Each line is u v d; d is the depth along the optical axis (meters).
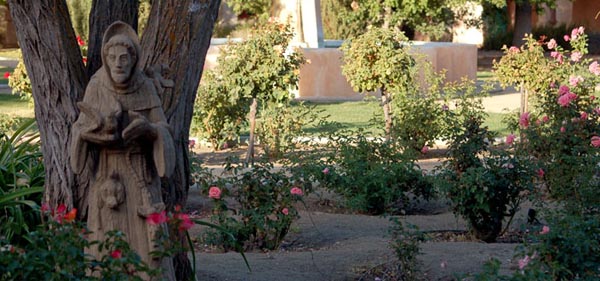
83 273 4.04
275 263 7.17
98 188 4.66
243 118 14.89
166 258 4.88
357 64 15.58
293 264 7.14
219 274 6.68
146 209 4.65
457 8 34.66
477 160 8.48
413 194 10.26
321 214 9.54
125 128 4.55
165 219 4.40
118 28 4.60
